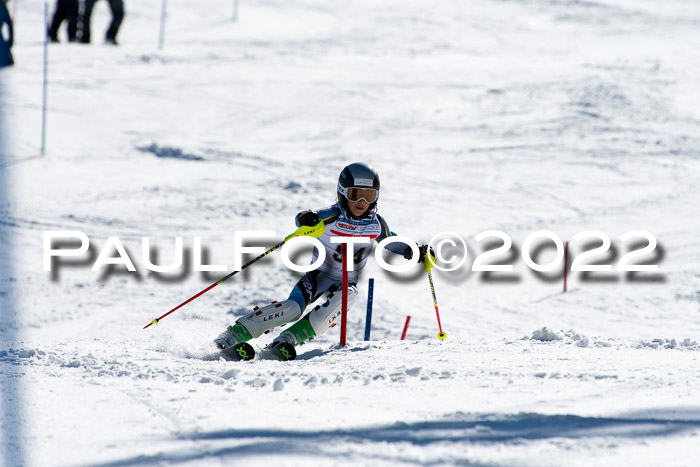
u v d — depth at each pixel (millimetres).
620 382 11227
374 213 19891
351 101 89562
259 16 152375
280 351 17422
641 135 77188
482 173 64625
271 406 10180
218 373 13703
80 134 72375
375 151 71062
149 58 105438
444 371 12828
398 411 9516
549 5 173125
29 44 113312
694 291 36656
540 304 35812
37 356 16250
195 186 58281
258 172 63094
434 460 7387
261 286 36688
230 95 89750
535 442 7844
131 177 60531
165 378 13281
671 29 152500
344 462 7355
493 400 10133
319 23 149500
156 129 75875
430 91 94688
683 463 7160
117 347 18516
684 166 67188
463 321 33188
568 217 52781
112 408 10180
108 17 144875
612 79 98500
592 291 37469
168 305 33938
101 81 91312
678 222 50906
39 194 54562
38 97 82125
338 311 19281
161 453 7805
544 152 71250
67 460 7668
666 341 17656
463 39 139000
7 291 34906
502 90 94812
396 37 138250
